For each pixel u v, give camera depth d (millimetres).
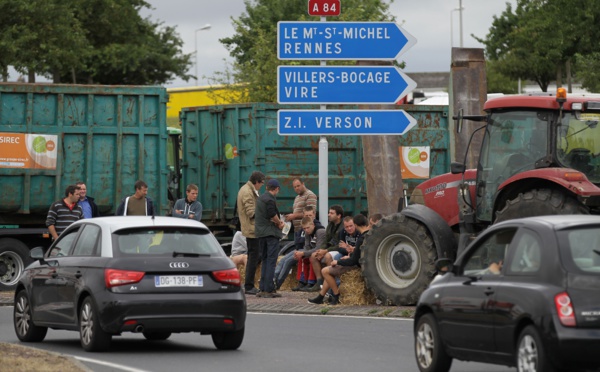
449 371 21984
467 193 33812
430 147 51250
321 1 41312
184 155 52656
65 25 90125
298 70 41156
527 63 91500
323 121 41156
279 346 27125
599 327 18250
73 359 23141
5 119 43719
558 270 18641
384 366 23328
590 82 70875
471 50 41875
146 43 116688
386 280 35750
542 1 81938
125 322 25188
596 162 30875
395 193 44875
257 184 40469
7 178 43719
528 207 30359
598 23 78312
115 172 45094
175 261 25672
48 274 27688
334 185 49844
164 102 45594
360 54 41344
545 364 18344
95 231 26734
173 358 25000
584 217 19797
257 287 43438
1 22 86250
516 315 18938
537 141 31344
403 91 41375
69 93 44500
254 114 49625
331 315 34438
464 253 21094
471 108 41594
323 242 40469
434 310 21391
